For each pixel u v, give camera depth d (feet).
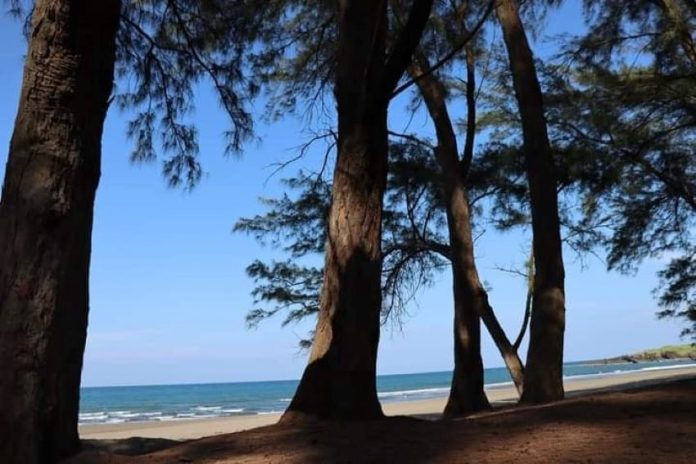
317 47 43.14
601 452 17.37
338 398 23.98
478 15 47.06
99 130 19.99
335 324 24.44
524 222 60.70
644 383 107.76
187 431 82.48
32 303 18.08
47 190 18.53
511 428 21.13
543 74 52.85
